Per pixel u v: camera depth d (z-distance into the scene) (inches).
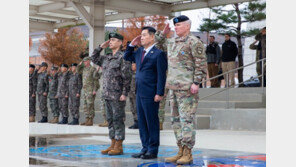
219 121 480.7
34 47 1665.8
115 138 269.1
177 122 242.2
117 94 269.0
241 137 386.0
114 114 269.1
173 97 241.4
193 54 231.3
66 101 577.0
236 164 228.5
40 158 249.0
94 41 729.6
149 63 251.8
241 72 751.7
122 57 270.8
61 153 274.2
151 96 251.1
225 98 579.5
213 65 640.4
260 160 243.4
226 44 606.5
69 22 950.4
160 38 251.1
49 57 1512.1
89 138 378.3
